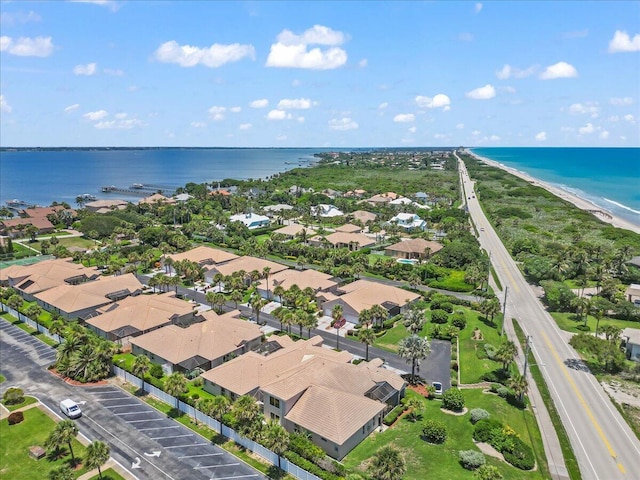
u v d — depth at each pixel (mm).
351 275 133750
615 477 56219
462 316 101812
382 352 88438
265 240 175500
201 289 127625
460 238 166875
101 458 51281
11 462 56500
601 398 74500
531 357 87938
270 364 74125
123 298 115375
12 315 107688
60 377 78250
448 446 59562
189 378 77812
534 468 56250
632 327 100812
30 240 185750
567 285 121688
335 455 57250
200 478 53531
